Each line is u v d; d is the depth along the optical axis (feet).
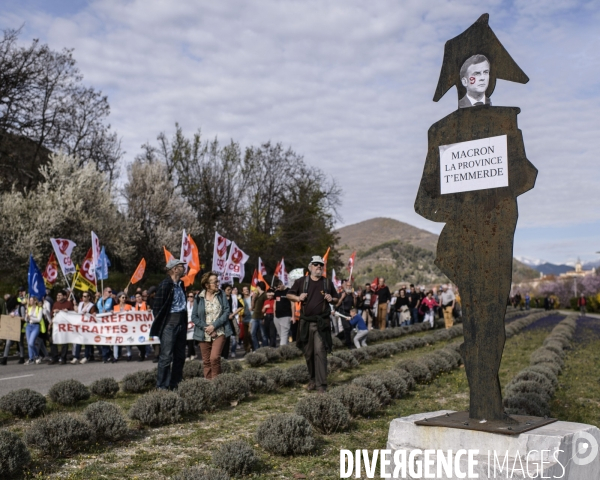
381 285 80.59
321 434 21.93
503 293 14.92
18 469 16.66
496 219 15.21
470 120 15.83
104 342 51.11
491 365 14.92
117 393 31.68
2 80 93.91
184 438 21.34
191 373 35.14
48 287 62.18
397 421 15.37
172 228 130.11
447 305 83.35
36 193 97.76
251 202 154.71
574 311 248.73
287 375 33.24
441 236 16.06
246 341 57.11
